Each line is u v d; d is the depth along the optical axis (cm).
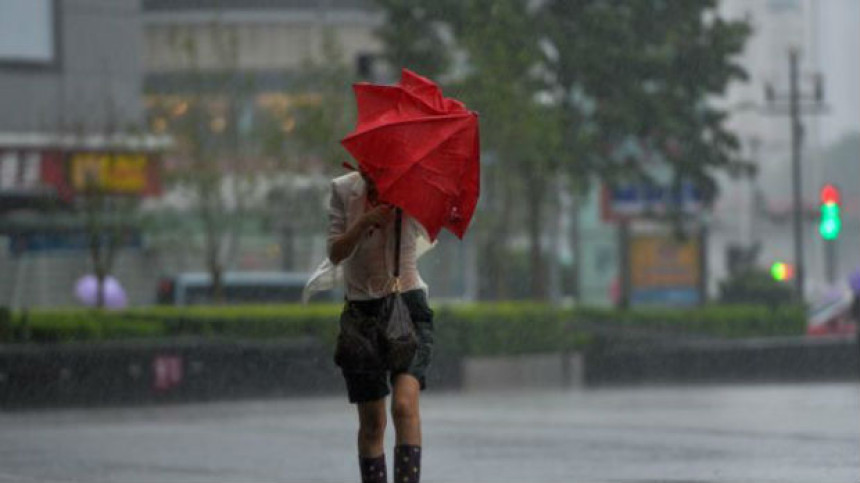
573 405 5250
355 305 1759
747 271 11300
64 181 8306
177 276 9269
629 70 8644
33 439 3862
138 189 8262
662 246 9812
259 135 8738
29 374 5444
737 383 7325
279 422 4488
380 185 1684
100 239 8225
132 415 5109
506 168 7869
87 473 2855
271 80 13000
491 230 8212
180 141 8369
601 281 15600
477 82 7631
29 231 8981
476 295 10656
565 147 8488
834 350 7350
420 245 1783
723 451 3112
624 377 7281
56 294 9294
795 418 4134
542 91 8206
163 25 13588
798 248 9269
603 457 3044
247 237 11706
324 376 6178
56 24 8656
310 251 11600
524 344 7056
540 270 8356
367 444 1814
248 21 13538
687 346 7375
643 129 8806
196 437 3853
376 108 1712
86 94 8712
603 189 9238
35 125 8538
